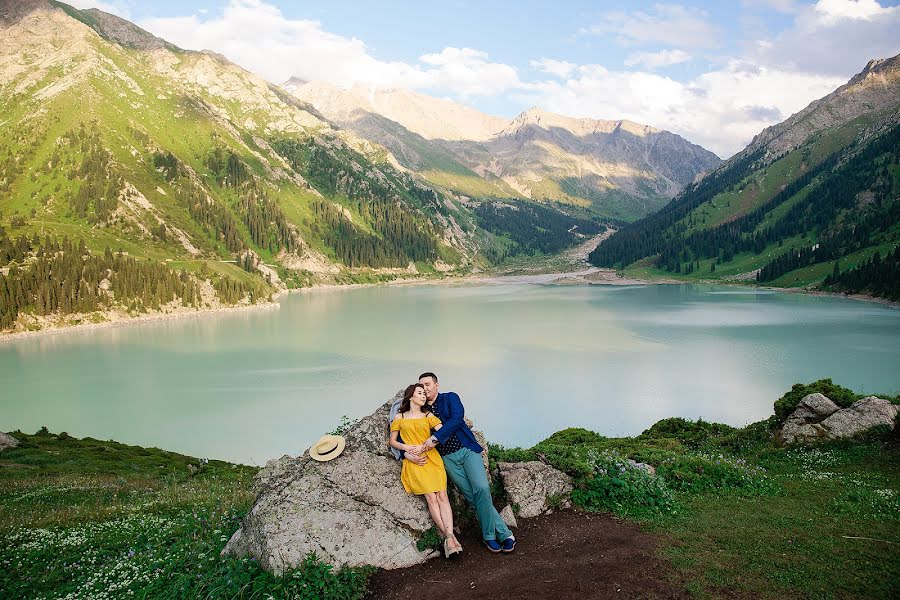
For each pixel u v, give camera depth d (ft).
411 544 36.40
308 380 321.11
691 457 63.26
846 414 81.30
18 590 39.47
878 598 30.30
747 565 34.42
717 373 314.35
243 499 57.62
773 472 71.46
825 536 39.58
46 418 262.67
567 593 31.48
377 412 43.78
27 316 533.14
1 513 69.62
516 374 322.14
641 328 481.87
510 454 48.47
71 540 49.93
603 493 44.86
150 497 81.92
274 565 34.22
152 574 37.35
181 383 323.37
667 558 35.42
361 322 559.79
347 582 33.24
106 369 367.86
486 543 37.47
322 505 37.27
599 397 272.72
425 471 37.29
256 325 555.28
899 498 50.80
